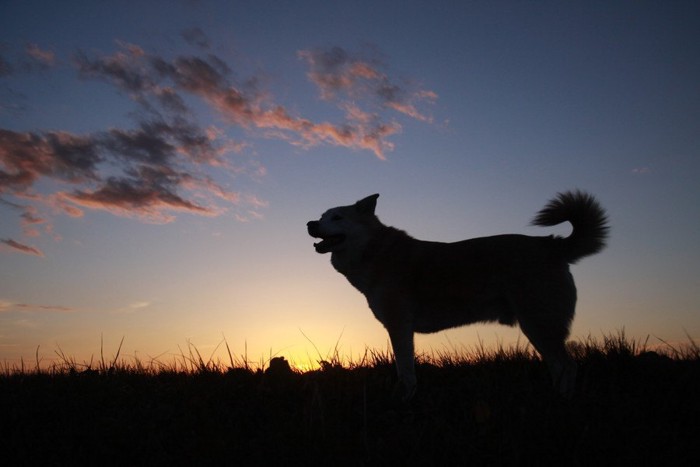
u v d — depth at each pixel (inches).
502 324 59.6
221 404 50.0
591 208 55.2
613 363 56.6
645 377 52.6
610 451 35.6
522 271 54.6
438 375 60.9
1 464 37.4
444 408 47.9
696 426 40.0
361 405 48.9
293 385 54.7
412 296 59.6
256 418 47.1
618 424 39.0
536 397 45.8
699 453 35.3
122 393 52.5
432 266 59.0
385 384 54.9
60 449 39.2
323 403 46.8
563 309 53.7
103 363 61.9
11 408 46.1
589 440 36.4
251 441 40.7
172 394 53.1
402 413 47.1
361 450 38.5
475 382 52.2
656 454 34.8
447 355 68.2
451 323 60.1
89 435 41.2
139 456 39.5
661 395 46.4
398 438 39.1
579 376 55.6
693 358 54.8
